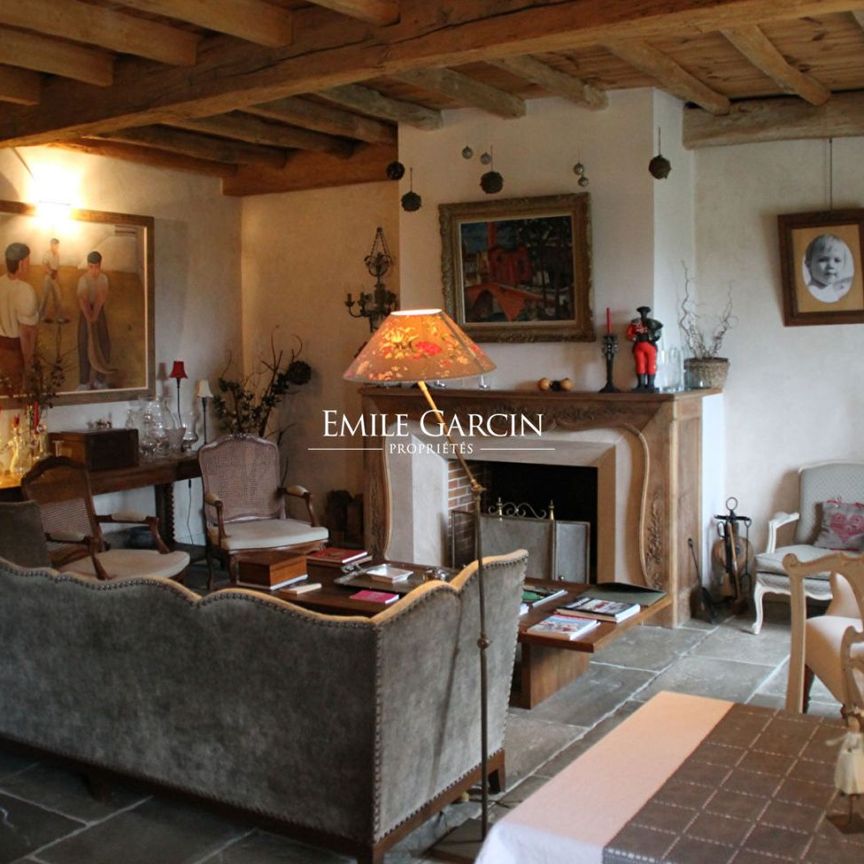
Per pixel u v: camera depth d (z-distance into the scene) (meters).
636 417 5.60
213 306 7.54
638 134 5.60
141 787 3.39
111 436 6.27
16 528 4.70
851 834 1.78
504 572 3.30
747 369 6.08
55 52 4.68
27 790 3.66
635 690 4.73
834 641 3.71
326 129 6.24
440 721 3.12
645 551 5.66
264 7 4.17
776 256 5.93
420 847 3.23
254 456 6.42
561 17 3.62
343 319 7.37
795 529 5.81
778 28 4.40
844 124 5.59
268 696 3.00
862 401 5.77
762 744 2.17
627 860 1.72
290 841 3.31
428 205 6.29
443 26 3.89
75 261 6.47
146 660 3.23
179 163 7.11
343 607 4.37
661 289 5.74
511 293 6.01
